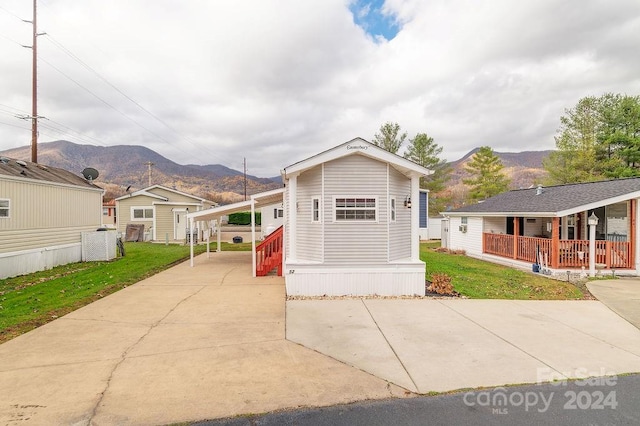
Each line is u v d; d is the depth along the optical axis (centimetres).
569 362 515
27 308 795
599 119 2891
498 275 1294
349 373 477
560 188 1708
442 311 793
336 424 361
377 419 370
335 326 683
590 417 374
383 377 466
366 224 1005
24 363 505
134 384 443
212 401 403
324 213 1003
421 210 3088
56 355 535
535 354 544
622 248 1307
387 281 973
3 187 1180
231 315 757
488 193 4031
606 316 756
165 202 2848
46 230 1400
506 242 1605
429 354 543
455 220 2150
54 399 405
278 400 407
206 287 1056
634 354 546
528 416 376
